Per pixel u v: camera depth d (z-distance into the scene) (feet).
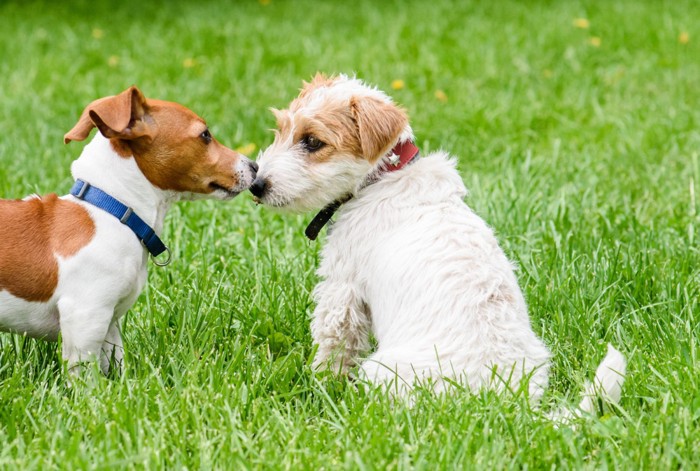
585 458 13.74
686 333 17.70
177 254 22.08
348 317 16.81
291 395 15.60
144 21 51.29
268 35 46.80
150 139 15.72
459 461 13.33
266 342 18.28
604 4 52.75
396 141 16.46
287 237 23.31
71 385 15.62
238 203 25.72
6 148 29.50
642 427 14.29
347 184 16.89
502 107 34.04
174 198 16.66
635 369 16.26
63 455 13.35
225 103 35.29
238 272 21.29
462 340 14.71
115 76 39.47
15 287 15.15
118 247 15.61
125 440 13.71
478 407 14.23
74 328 15.38
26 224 15.35
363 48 43.45
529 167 27.86
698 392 14.88
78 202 15.65
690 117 32.14
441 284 15.10
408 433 14.15
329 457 13.62
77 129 15.53
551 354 17.11
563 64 39.96
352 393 15.31
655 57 40.55
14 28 48.96
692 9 50.26
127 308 16.52
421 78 37.96
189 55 42.55
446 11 52.26
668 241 22.56
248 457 13.69
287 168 16.71
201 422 14.42
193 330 17.84
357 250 16.58
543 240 22.77
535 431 13.97
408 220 16.16
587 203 25.18
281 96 36.14
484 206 24.57
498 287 15.33
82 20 51.52
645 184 26.94
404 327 15.29
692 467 13.23
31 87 37.24
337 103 16.75
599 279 20.08
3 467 13.23
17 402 14.80
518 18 49.70
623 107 34.14
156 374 15.65
